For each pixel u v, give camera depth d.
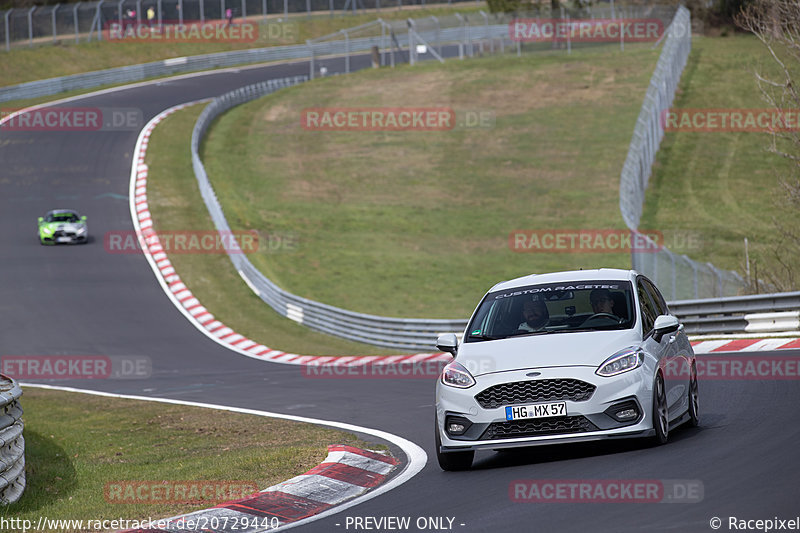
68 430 58.78
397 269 152.38
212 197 162.38
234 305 131.50
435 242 166.38
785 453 30.77
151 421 60.53
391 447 42.69
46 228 156.88
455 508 28.41
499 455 38.56
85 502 34.12
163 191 184.12
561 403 32.88
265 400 67.06
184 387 80.25
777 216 154.38
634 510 25.44
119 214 172.00
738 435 35.09
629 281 38.12
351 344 110.00
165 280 140.75
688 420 38.56
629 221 114.75
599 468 31.64
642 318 36.25
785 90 99.94
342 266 153.50
